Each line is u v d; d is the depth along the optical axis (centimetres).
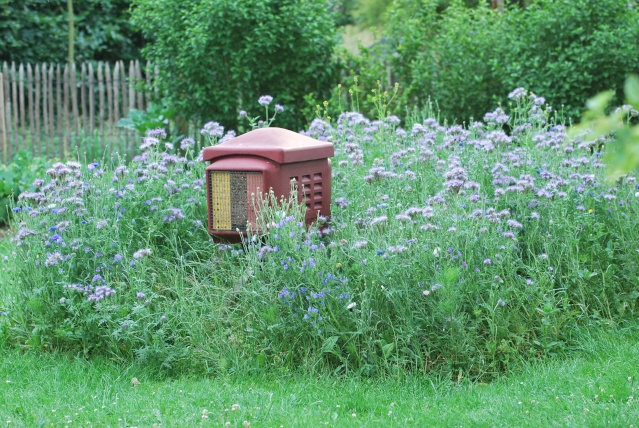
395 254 527
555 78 1030
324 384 503
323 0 1207
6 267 685
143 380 527
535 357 532
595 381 484
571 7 1031
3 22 1780
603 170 638
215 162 595
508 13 1140
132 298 559
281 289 542
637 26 1029
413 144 738
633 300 583
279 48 1166
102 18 1912
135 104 1388
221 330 545
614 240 617
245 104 1180
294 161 583
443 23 1208
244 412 455
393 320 530
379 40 1289
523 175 611
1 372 540
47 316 574
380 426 440
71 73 1379
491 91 1123
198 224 635
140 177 645
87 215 624
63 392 504
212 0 1112
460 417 448
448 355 516
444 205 566
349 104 1210
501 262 543
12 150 1388
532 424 430
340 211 640
